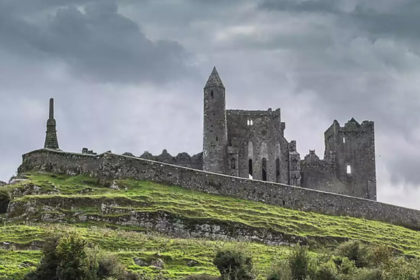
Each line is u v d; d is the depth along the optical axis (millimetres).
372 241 131250
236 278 94438
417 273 99312
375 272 98188
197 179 137750
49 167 138750
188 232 119812
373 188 185250
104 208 119562
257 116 179375
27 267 94000
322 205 145500
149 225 118750
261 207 136500
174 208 122688
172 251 106312
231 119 178500
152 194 128375
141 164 135750
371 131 187250
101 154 135125
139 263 99625
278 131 180125
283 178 179000
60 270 88562
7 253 98875
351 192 184500
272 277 94875
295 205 142750
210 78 175875
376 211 152500
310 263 97250
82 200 120188
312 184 182750
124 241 107688
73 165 136750
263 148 178125
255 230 123125
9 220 116562
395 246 131500
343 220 142500
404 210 157250
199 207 126625
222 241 116625
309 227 130500
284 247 120125
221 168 172375
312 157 184250
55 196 120125
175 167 137000
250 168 178875
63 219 116812
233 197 138750
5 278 89750
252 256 103188
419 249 133000
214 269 100312
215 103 174250
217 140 173000
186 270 99688
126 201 122250
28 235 105938
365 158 186375
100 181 132250
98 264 91438
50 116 151625
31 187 126750
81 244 91375
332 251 116500
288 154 179875
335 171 184750
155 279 94438
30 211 117500
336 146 185625
